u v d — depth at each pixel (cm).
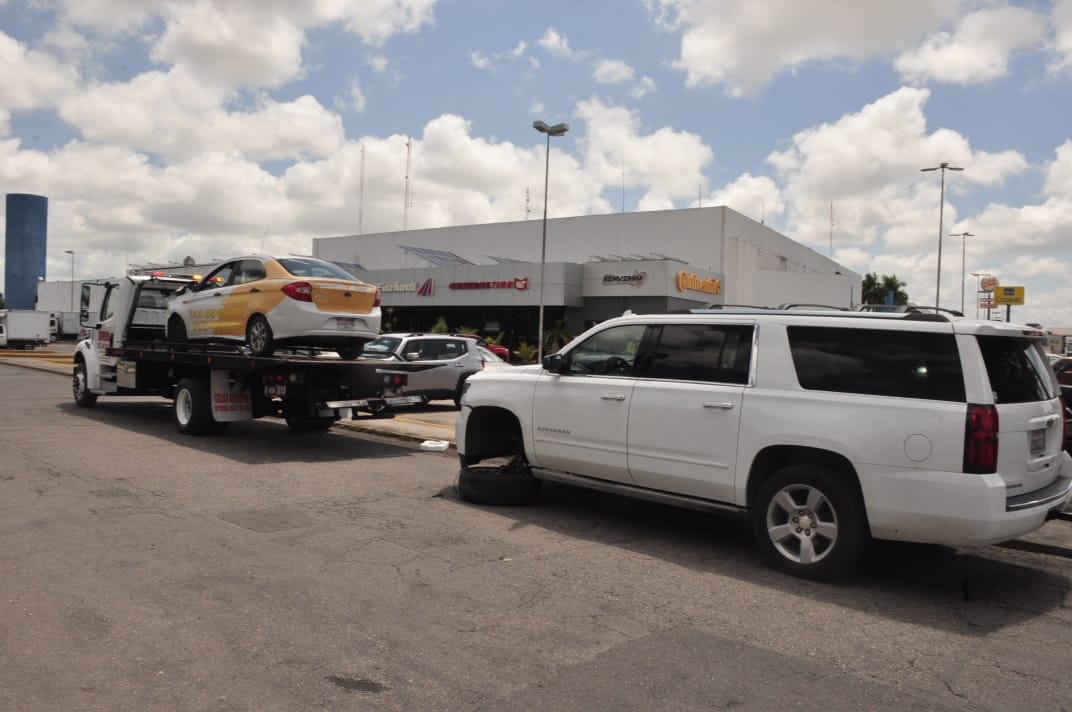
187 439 1151
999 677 403
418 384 1580
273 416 1173
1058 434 577
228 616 450
